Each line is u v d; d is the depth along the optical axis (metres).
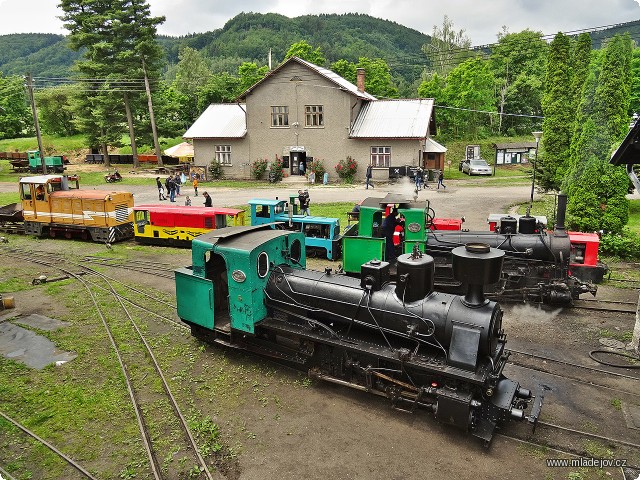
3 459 7.05
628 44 18.67
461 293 13.78
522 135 61.72
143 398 8.66
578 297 13.16
